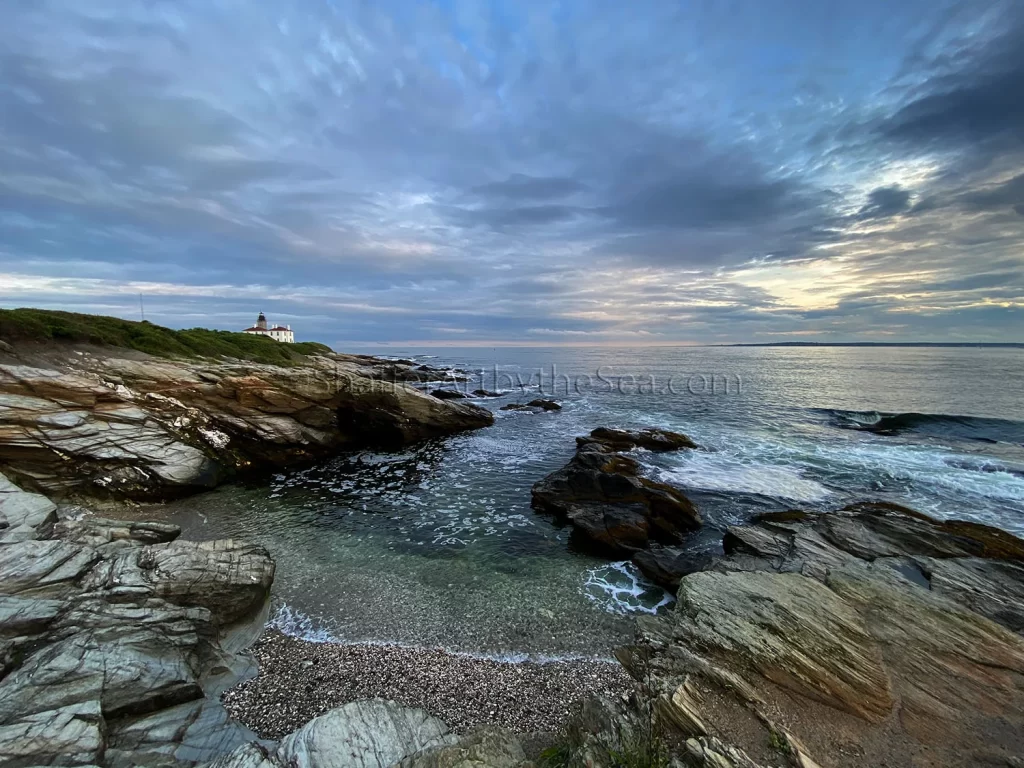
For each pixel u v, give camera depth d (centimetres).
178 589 965
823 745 553
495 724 723
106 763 588
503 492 1995
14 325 2405
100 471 1761
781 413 3581
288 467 2420
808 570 1066
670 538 1484
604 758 547
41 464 1686
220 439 2280
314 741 604
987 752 544
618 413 3831
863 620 776
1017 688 637
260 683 827
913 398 3953
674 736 588
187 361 3100
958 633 739
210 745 664
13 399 1752
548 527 1611
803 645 702
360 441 2973
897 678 654
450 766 545
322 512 1752
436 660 899
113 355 2697
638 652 780
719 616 779
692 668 685
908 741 560
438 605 1107
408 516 1712
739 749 540
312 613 1068
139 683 714
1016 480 1928
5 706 620
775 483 1945
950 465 2159
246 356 4322
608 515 1538
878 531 1277
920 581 1016
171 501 1852
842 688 630
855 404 3769
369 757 588
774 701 618
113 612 847
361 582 1215
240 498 1916
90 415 1897
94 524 1186
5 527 1083
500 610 1088
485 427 3422
